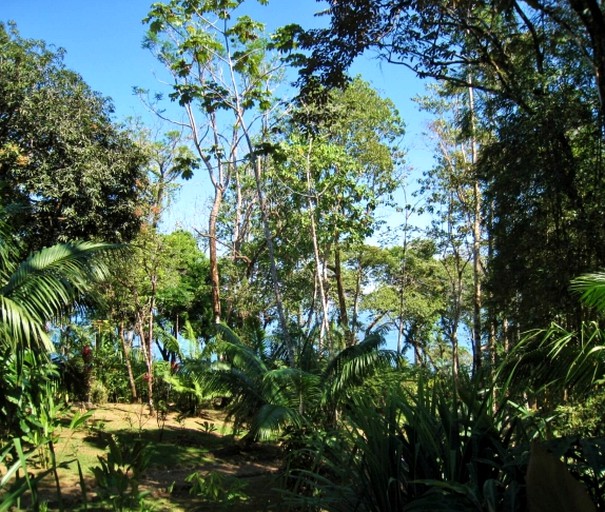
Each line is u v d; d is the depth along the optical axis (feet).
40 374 24.80
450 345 89.40
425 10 32.14
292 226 72.59
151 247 58.39
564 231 30.68
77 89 45.39
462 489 8.73
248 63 48.62
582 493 7.78
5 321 18.89
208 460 37.19
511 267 32.73
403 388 14.44
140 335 60.75
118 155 46.29
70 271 21.57
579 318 27.43
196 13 47.67
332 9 31.94
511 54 36.22
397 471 10.64
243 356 38.91
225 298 81.56
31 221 41.96
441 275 88.89
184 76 50.47
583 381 15.30
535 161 31.09
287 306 80.84
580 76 30.76
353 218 68.03
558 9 29.99
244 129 48.26
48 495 24.08
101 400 54.85
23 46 44.60
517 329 32.65
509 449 10.45
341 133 70.74
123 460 15.23
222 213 86.28
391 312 88.53
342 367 33.73
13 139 42.70
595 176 30.45
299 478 13.07
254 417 34.01
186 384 54.75
